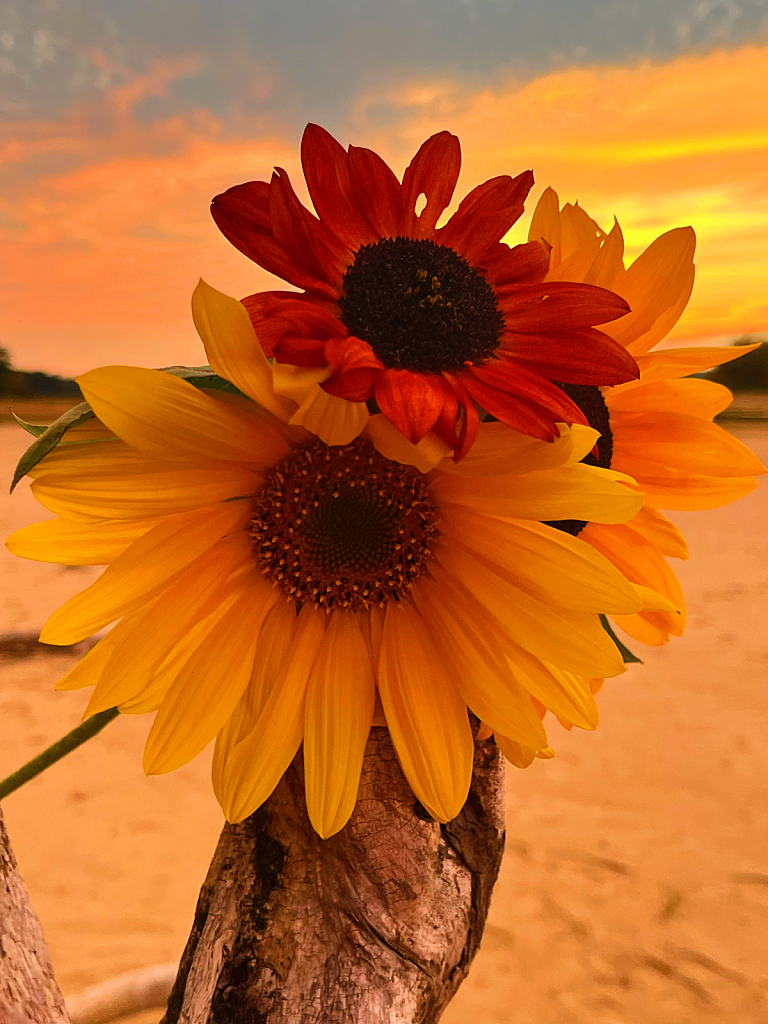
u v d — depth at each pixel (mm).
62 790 1329
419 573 239
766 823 1225
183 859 1153
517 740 220
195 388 205
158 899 1059
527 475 207
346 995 239
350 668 233
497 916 1040
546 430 192
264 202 220
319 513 237
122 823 1239
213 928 251
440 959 255
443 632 232
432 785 222
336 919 246
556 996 905
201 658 225
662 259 259
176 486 217
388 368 198
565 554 215
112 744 1498
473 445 204
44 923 1005
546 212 265
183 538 224
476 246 237
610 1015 878
